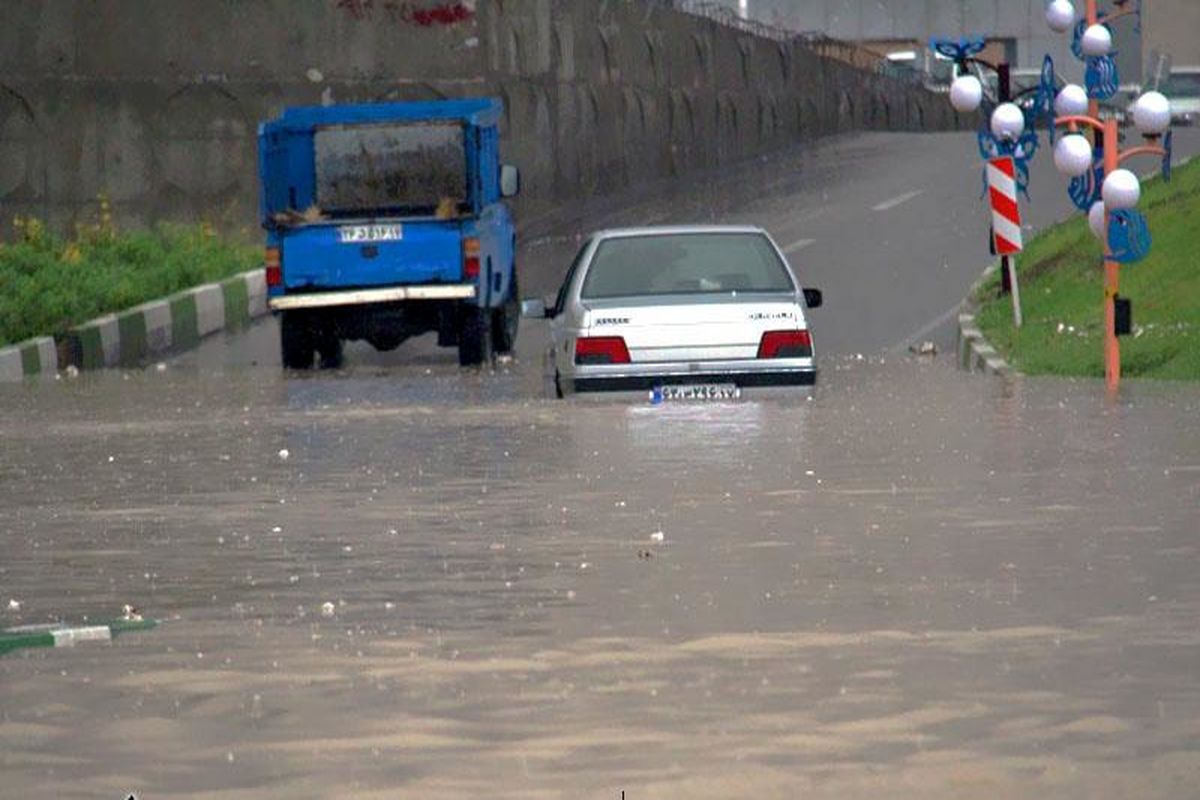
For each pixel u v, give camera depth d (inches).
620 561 1293.1
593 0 6830.7
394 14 5940.0
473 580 1227.9
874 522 1450.5
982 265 4606.3
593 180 6781.5
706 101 7711.6
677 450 1994.3
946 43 3769.7
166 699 902.4
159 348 4212.6
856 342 3801.7
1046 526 1408.7
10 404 2878.9
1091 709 854.5
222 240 5615.2
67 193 5738.2
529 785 741.9
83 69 5743.1
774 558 1291.8
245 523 1531.7
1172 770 753.6
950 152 7322.8
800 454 1927.9
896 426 2191.2
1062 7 3272.6
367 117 3811.5
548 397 2800.2
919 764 766.5
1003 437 2037.4
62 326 4033.0
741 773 755.4
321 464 1956.2
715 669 948.0
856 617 1076.5
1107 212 2672.2
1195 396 2476.6
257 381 3353.8
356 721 852.6
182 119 5787.4
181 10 5787.4
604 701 884.0
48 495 1747.0
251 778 758.5
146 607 1159.6
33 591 1230.9
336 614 1119.0
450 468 1886.1
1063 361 2984.7
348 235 3708.2
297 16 5861.2
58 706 890.7
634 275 2672.2
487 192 3887.8
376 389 3080.7
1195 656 962.1
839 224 5423.2
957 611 1089.4
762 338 2603.3
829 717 845.8
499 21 6107.3
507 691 907.4
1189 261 3415.4
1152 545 1312.7
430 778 753.6
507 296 4025.6
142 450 2139.5
